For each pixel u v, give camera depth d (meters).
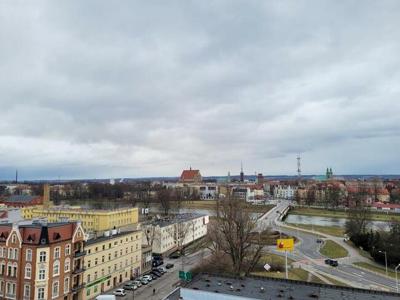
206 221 168.00
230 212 82.12
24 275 66.88
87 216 136.12
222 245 85.56
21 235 68.00
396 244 102.69
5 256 69.25
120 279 92.00
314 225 180.75
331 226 177.50
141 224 131.25
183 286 41.16
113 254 89.38
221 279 43.66
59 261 69.62
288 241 82.19
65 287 71.25
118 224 142.88
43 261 66.69
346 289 40.09
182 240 132.38
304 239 140.50
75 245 74.81
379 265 103.31
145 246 107.94
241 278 43.97
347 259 109.19
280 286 41.03
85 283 77.31
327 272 92.38
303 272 90.94
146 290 84.31
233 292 38.75
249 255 85.56
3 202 191.12
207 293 38.03
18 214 134.00
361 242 124.88
